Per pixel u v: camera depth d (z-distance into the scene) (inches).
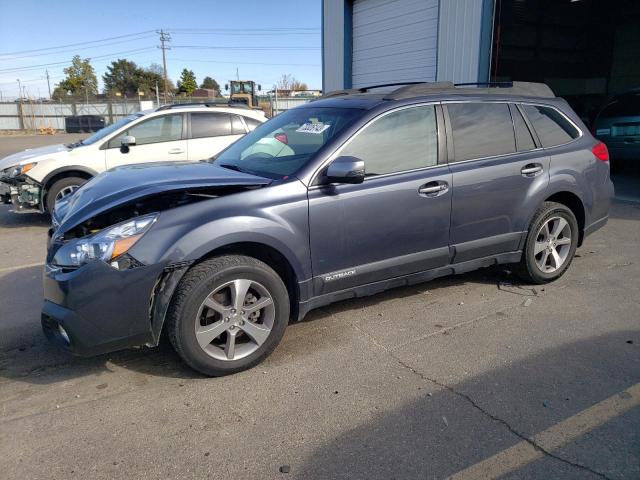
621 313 164.6
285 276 143.6
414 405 117.6
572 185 186.4
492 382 126.3
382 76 522.0
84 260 117.2
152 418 114.7
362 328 157.8
